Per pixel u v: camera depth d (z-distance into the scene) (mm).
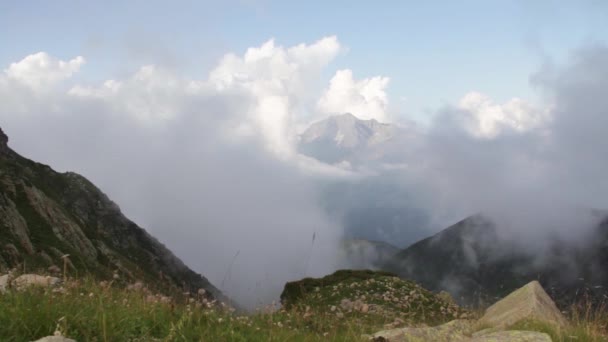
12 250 68375
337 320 12602
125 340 7496
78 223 129500
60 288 9570
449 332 10891
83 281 10602
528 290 13195
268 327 10016
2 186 100625
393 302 23906
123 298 9852
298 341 9609
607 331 10266
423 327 11422
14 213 88375
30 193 106312
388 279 33938
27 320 7121
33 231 91188
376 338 10062
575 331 10148
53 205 117250
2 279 10445
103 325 7191
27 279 10141
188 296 10312
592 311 10938
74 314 7840
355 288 31500
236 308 11000
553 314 12094
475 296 18109
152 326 8391
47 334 7027
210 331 8609
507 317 12602
